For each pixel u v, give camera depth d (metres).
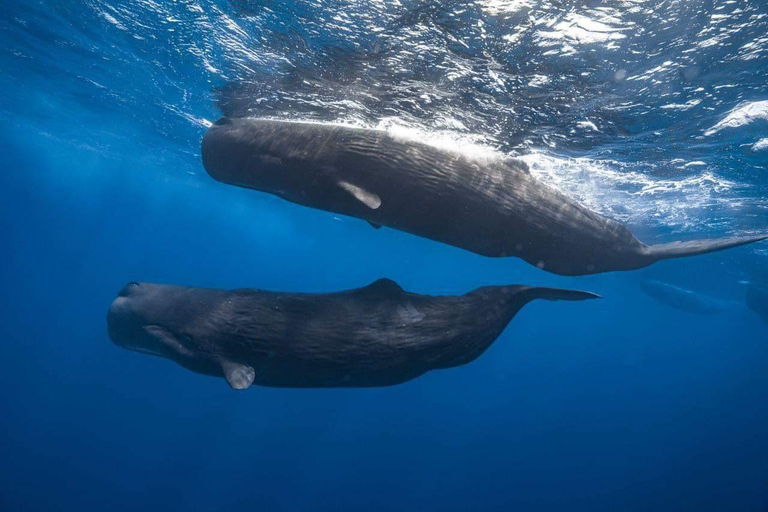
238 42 8.52
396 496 32.09
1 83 19.16
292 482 31.39
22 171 47.16
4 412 31.41
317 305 4.98
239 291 5.35
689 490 36.97
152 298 5.64
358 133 5.70
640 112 8.38
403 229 5.72
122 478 27.61
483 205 5.45
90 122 21.20
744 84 7.20
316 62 8.35
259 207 35.03
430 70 7.84
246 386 4.47
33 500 23.75
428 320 4.83
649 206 14.82
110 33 10.35
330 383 4.84
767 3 5.54
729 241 5.93
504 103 8.55
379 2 6.40
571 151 10.62
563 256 5.92
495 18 6.23
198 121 15.12
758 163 10.27
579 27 6.20
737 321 51.81
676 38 6.21
